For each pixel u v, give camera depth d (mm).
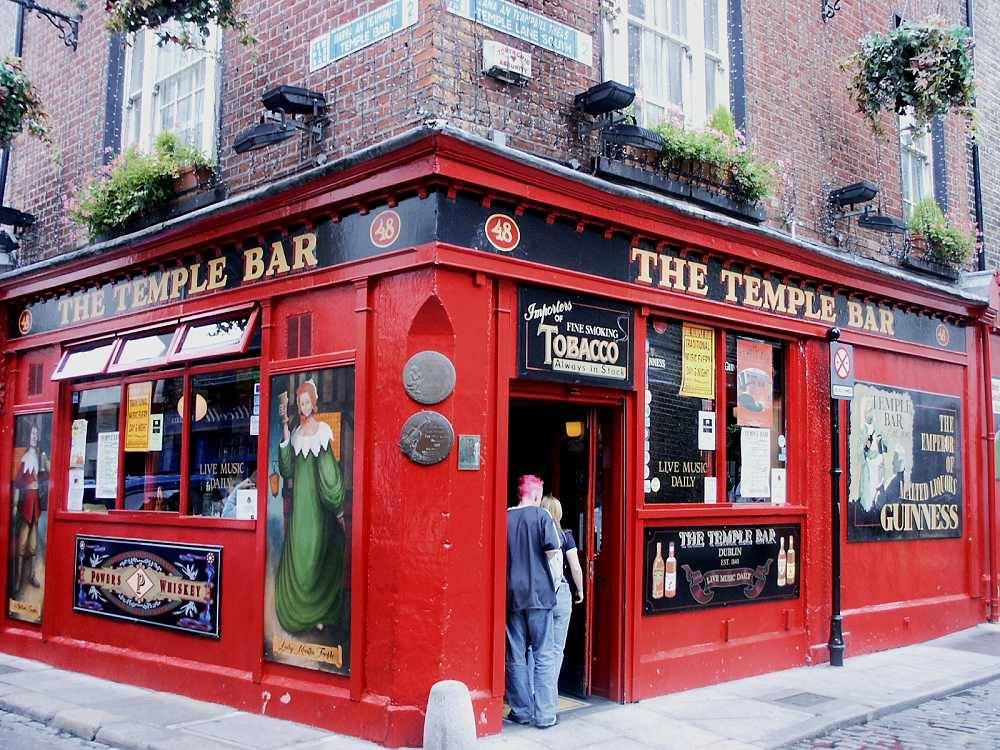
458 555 6641
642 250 8070
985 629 11680
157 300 9016
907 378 11164
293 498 7410
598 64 8227
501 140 7199
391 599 6586
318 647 7062
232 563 7938
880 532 10484
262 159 8320
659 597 8102
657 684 7957
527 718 7043
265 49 8469
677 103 9211
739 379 9133
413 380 6633
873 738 7074
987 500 12258
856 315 10406
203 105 9227
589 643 8000
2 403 10836
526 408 8852
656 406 8250
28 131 10047
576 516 8344
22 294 10625
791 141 10219
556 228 7355
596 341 7660
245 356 8078
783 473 9562
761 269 9188
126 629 8914
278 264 7754
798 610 9445
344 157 7289
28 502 10398
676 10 9312
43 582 9961
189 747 6434
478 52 7207
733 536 8820
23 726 7445
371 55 7418
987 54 13820
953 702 8273
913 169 12367
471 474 6766
